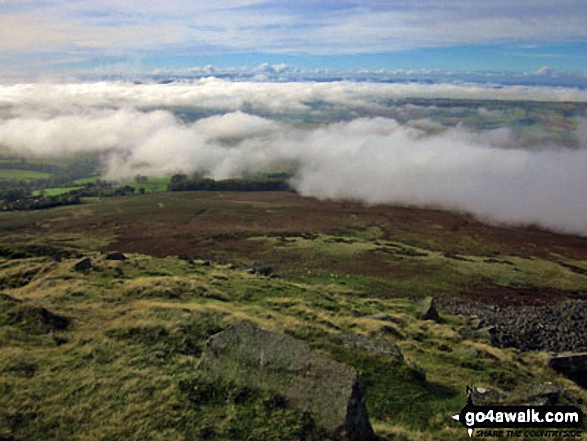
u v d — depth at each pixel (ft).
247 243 322.96
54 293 85.92
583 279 270.46
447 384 67.46
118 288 97.09
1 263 128.77
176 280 106.52
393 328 94.53
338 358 67.51
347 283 214.48
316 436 42.68
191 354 59.36
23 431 41.78
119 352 57.62
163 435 41.93
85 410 45.21
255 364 51.57
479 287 232.32
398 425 52.08
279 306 101.04
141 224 418.31
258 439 42.45
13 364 52.01
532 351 121.70
